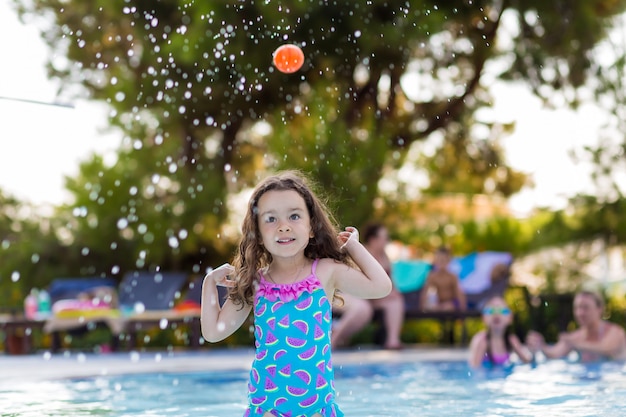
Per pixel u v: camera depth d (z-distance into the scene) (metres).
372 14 10.08
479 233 14.30
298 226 3.15
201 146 12.80
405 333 10.93
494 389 5.21
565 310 9.62
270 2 8.62
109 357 8.01
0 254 14.04
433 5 10.69
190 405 4.62
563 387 5.23
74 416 4.18
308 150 10.47
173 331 10.02
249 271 3.22
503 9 12.12
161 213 12.78
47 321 9.05
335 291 3.43
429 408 4.36
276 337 3.13
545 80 12.88
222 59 9.07
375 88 11.52
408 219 12.92
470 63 12.49
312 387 3.09
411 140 12.92
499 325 6.79
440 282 10.21
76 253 13.83
